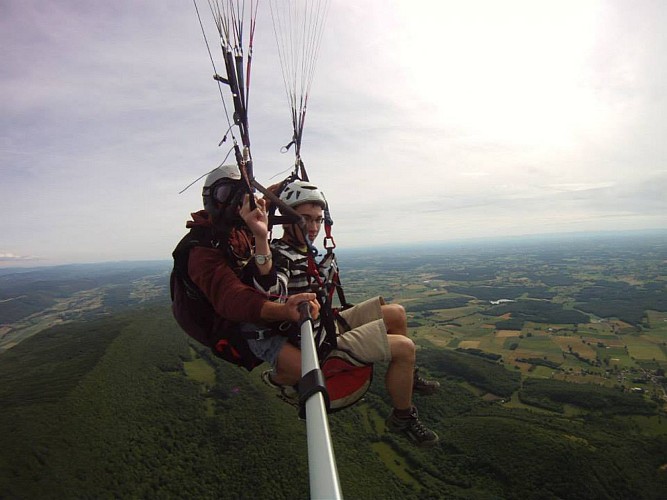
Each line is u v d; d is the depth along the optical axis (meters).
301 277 2.83
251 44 2.48
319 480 1.03
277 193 3.20
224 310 2.40
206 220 2.72
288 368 2.66
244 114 2.44
